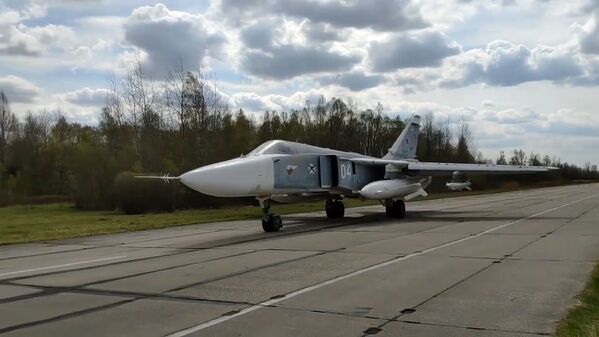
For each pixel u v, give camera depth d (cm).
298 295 775
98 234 1880
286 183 1834
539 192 6494
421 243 1384
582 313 650
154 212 3362
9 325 640
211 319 650
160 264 1115
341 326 609
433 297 748
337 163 2123
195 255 1245
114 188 3553
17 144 6156
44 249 1456
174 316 668
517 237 1505
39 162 5981
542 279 873
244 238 1603
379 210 2973
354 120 7488
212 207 3666
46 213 3547
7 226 2208
